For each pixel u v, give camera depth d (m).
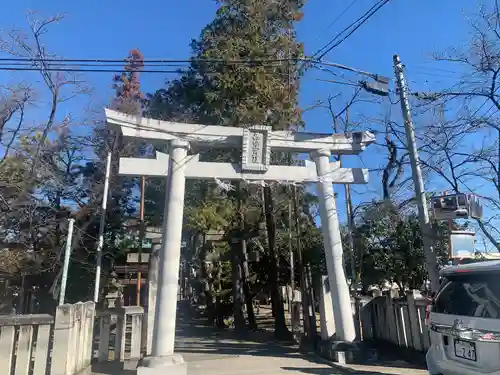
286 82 19.34
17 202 18.23
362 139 12.95
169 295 10.38
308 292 14.16
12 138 17.61
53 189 20.50
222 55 18.08
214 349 14.27
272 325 24.33
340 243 12.24
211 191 19.47
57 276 18.30
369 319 13.09
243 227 20.73
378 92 11.28
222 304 24.45
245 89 17.81
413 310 10.55
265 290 23.77
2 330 7.77
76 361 8.80
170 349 10.09
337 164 12.90
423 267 14.95
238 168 12.09
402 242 15.45
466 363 5.77
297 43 19.66
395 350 11.50
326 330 12.13
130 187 22.81
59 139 21.06
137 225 19.55
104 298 18.97
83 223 19.55
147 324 11.38
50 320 8.12
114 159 20.39
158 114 20.83
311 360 11.52
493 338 5.37
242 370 10.23
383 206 16.12
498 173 12.43
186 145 11.60
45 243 19.73
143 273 20.92
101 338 10.85
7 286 20.17
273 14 20.41
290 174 12.41
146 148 22.44
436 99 12.55
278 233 22.20
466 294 6.04
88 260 19.52
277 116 17.84
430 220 11.22
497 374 5.26
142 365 9.81
